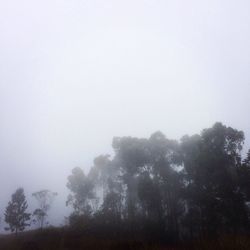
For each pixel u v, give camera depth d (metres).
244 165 42.59
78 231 42.62
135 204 50.78
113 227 44.94
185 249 35.69
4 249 37.47
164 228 43.25
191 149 47.81
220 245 29.80
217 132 45.25
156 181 48.44
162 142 49.84
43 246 38.00
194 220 42.94
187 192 44.78
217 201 41.62
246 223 40.41
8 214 46.72
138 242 38.12
